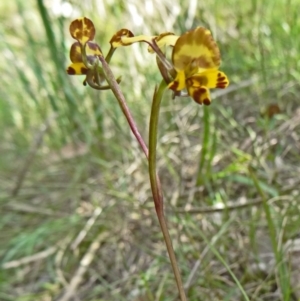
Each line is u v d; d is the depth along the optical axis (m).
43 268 0.47
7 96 0.72
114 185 0.53
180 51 0.16
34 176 0.60
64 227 0.49
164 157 0.46
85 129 0.58
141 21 0.56
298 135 0.46
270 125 0.46
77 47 0.19
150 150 0.18
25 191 0.58
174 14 0.54
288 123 0.46
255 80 0.51
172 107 0.50
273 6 0.59
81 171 0.55
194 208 0.41
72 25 0.18
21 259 0.49
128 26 0.59
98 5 0.61
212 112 0.48
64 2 0.57
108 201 0.50
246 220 0.39
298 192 0.41
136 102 0.56
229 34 0.59
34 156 0.63
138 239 0.44
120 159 0.55
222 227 0.36
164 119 0.55
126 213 0.46
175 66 0.16
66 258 0.46
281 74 0.52
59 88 0.61
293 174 0.42
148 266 0.41
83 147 0.60
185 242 0.40
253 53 0.56
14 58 0.65
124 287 0.38
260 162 0.43
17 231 0.52
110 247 0.45
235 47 0.57
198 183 0.42
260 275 0.35
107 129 0.58
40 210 0.53
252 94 0.53
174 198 0.43
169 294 0.36
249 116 0.51
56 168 0.60
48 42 0.58
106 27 0.62
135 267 0.41
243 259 0.36
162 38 0.18
